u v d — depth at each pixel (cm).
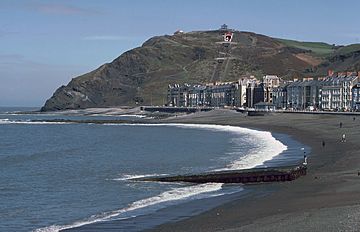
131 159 6644
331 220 2556
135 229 2792
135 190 4112
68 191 4181
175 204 3453
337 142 7712
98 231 2800
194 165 5803
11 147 9138
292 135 9956
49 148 8800
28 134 13350
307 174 4531
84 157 7050
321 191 3619
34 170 5628
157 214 3150
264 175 4275
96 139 11038
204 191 3956
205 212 3141
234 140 9400
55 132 14162
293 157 6050
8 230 2920
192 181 4416
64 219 3161
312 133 9919
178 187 4188
